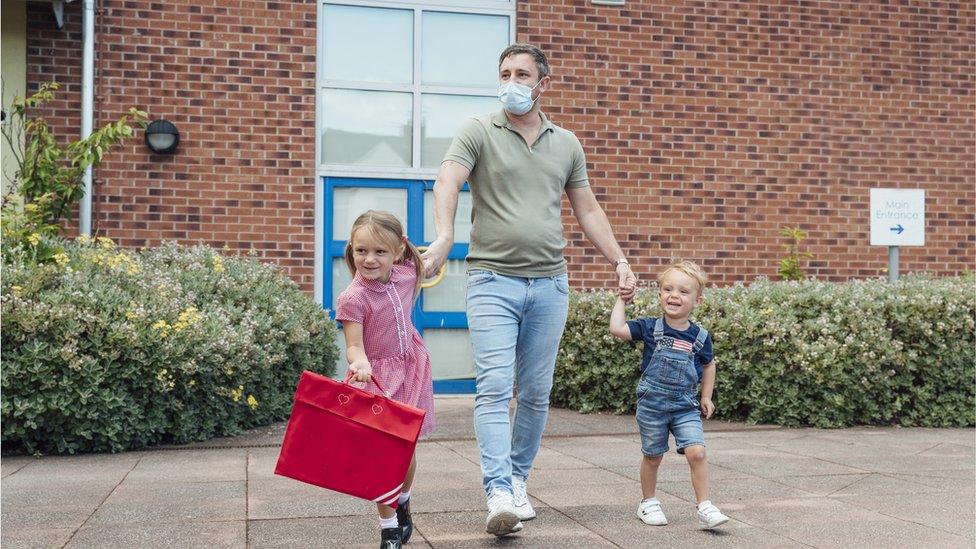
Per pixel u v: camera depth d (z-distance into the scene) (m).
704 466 4.41
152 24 8.83
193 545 3.99
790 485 5.33
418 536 4.18
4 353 6.15
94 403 6.23
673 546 4.01
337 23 9.41
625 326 4.61
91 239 8.42
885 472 5.73
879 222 8.84
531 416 4.53
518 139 4.44
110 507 4.71
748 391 7.88
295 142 9.10
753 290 8.44
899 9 10.26
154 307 6.68
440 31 9.64
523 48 4.42
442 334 9.62
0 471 5.71
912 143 10.29
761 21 9.96
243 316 7.35
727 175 9.89
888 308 8.01
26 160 8.17
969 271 9.99
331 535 4.18
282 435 7.02
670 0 9.78
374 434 3.68
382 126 9.49
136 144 8.78
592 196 4.74
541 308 4.45
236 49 8.99
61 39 8.64
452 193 4.33
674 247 9.78
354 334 3.88
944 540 4.13
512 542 4.07
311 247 9.12
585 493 5.12
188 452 6.39
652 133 9.74
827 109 10.10
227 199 8.95
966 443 6.95
